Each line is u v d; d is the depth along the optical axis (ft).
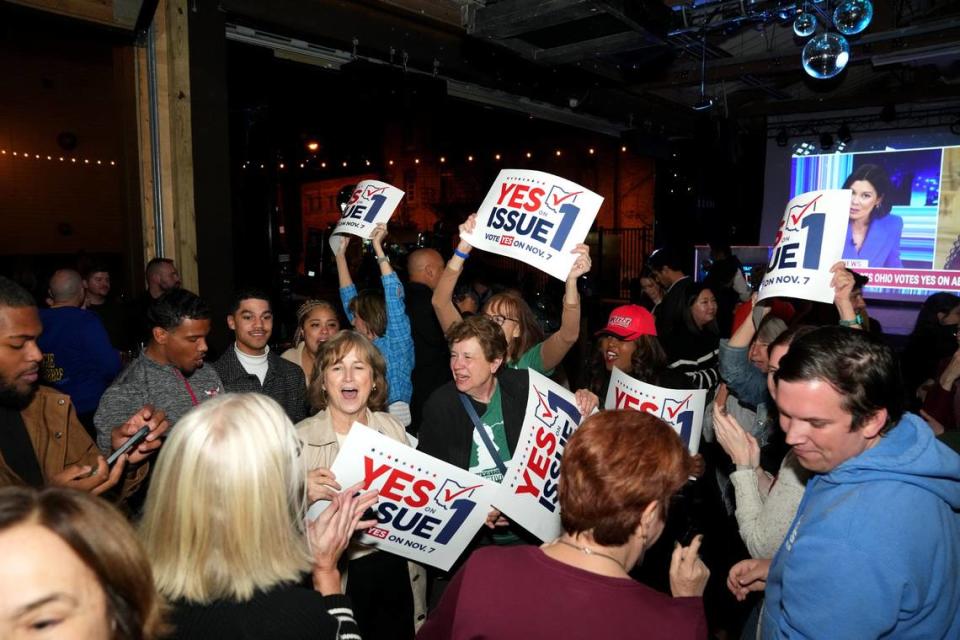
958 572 3.99
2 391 5.37
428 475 6.38
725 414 6.32
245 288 9.30
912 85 30.96
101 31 12.98
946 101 32.81
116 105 14.96
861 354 4.05
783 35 25.41
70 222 21.03
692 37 22.70
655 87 29.12
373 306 10.41
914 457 3.97
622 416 4.17
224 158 14.83
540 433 6.95
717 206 38.34
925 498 3.91
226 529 3.73
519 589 3.77
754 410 9.16
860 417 4.04
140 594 2.65
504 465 7.39
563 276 8.50
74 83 20.66
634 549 4.01
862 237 36.14
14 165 19.94
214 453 3.79
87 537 2.47
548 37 17.26
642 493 3.74
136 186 14.65
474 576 3.93
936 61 27.78
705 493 9.91
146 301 13.70
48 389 6.15
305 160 44.45
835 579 3.75
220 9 14.55
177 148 14.06
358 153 43.27
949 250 33.78
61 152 20.68
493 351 7.30
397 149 49.47
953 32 21.49
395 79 17.26
